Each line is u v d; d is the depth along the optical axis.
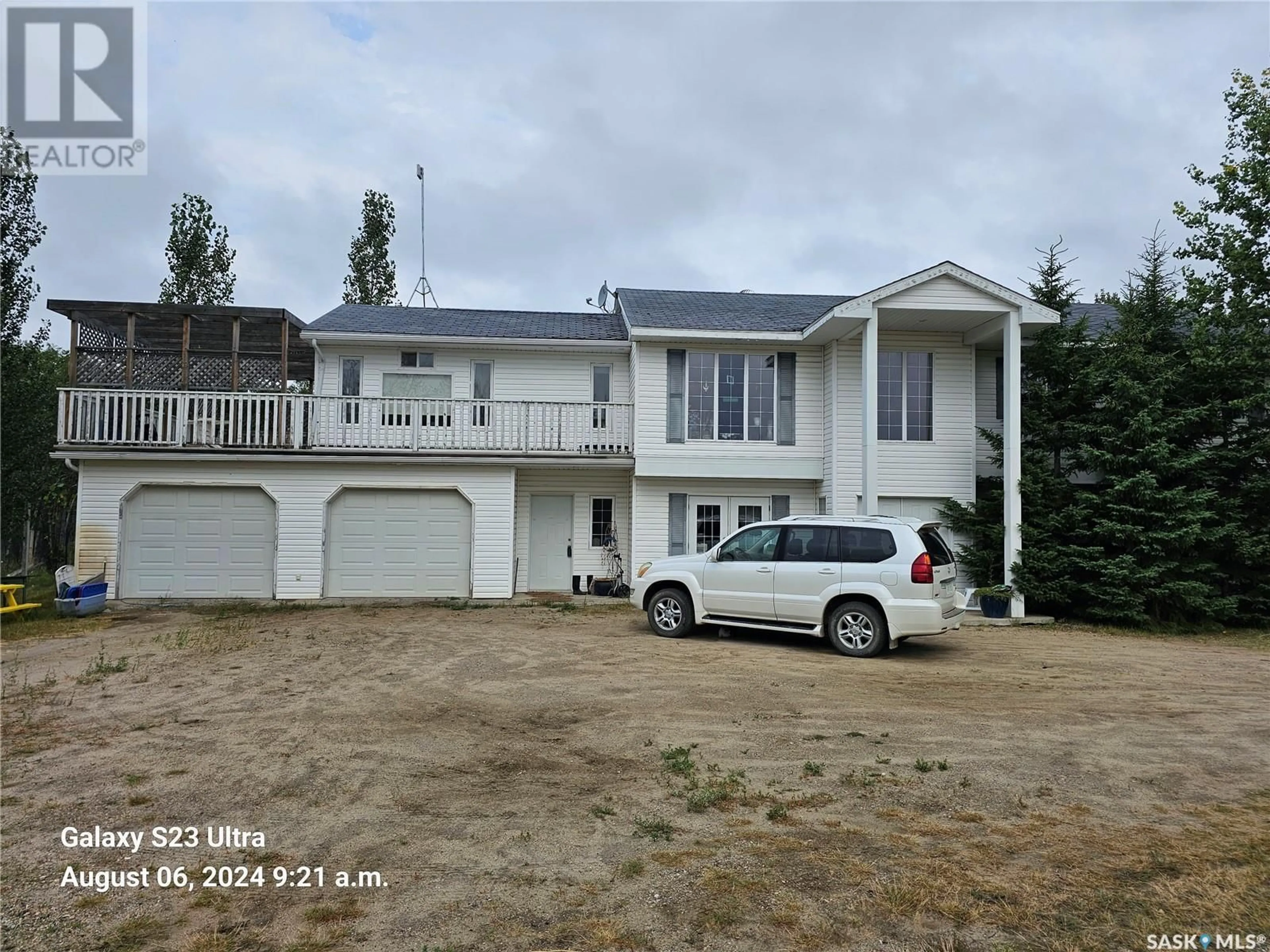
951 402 16.27
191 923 3.45
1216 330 15.43
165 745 5.97
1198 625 13.70
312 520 15.59
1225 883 3.80
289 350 17.41
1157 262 15.59
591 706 7.23
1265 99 15.45
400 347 17.12
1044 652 10.66
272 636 11.16
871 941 3.29
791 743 6.12
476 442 16.30
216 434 15.43
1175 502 13.52
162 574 15.22
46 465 19.17
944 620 9.67
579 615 13.73
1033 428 15.21
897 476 16.11
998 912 3.52
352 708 7.14
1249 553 13.59
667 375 16.50
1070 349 15.20
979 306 14.49
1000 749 5.97
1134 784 5.23
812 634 10.18
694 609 11.08
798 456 16.67
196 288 26.58
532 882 3.82
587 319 19.83
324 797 4.93
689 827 4.48
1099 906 3.58
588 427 16.72
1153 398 14.21
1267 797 5.02
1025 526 14.43
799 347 16.80
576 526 17.31
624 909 3.55
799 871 3.92
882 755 5.85
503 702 7.37
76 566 14.88
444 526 16.02
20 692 7.72
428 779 5.28
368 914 3.51
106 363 15.95
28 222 16.72
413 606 14.95
